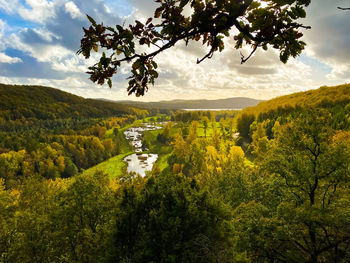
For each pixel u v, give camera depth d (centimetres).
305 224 1167
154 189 1762
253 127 9506
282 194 1452
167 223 1365
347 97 10112
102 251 1703
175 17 184
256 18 187
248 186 2020
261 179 1795
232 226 1445
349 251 1017
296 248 1266
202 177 3716
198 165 5912
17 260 1833
